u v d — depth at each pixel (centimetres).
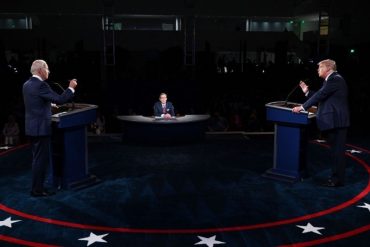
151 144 793
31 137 477
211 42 1659
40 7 1492
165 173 597
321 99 508
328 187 529
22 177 573
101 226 406
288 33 1700
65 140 507
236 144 795
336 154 527
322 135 843
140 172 601
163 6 1462
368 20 1588
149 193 507
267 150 743
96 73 1365
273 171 575
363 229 399
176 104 1256
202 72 1464
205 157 693
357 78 1394
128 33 1551
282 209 453
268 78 1414
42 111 467
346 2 1554
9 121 798
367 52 1548
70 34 1556
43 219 423
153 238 379
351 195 498
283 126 558
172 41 1569
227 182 553
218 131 941
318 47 1336
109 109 1219
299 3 1625
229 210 451
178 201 480
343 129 520
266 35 1688
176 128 793
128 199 485
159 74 1438
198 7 1569
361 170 613
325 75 521
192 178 572
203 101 1270
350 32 1589
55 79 1312
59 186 520
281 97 1260
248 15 1614
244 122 1055
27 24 1658
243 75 1443
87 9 1503
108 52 1302
